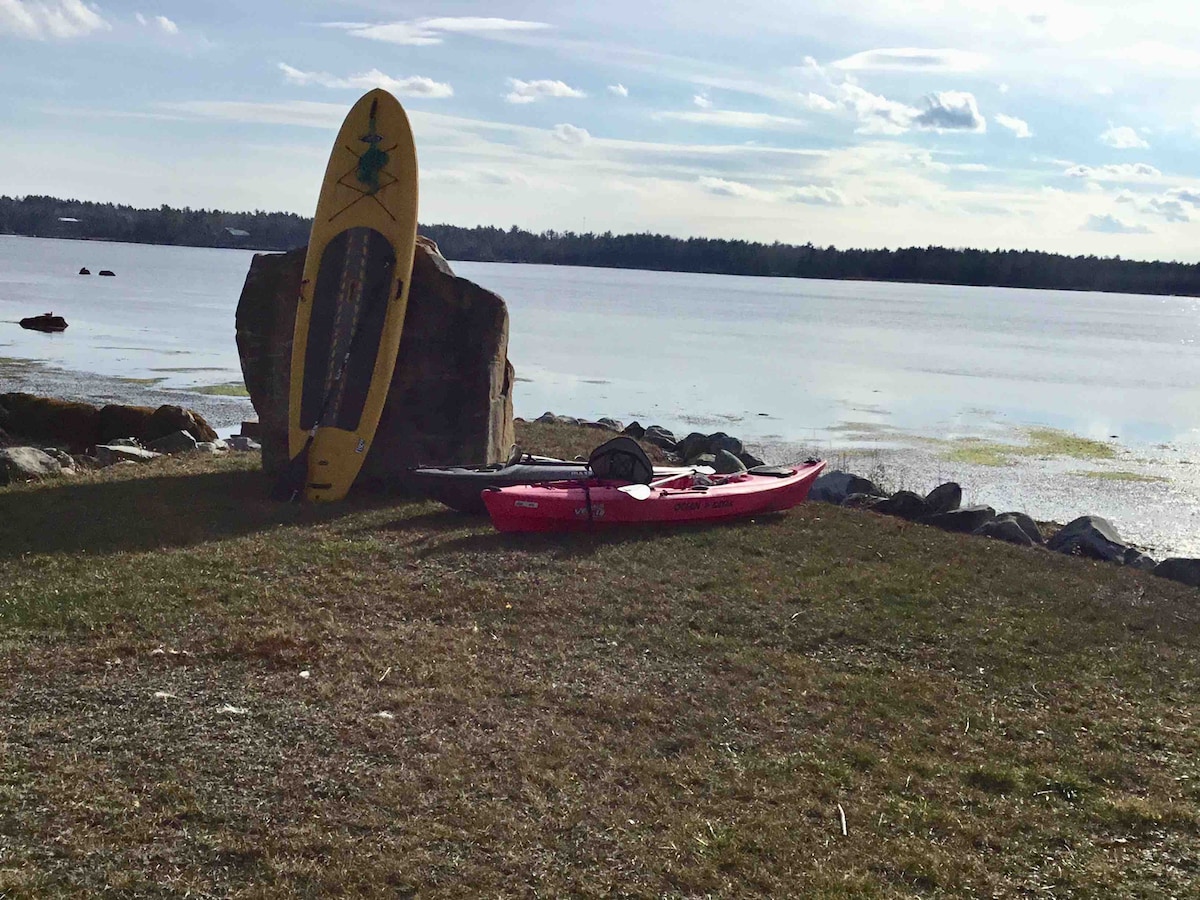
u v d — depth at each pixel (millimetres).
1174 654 9109
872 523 13625
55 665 7426
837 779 6391
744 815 5867
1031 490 19656
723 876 5258
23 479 14102
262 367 14539
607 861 5336
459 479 12602
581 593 9820
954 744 7008
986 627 9508
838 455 22578
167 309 62531
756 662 8352
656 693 7609
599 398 31703
